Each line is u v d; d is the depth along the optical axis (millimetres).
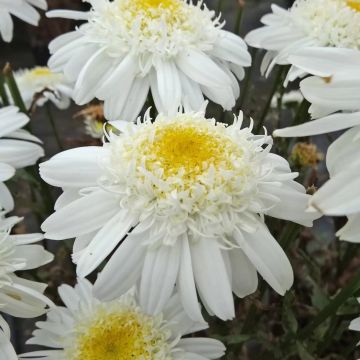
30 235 209
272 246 180
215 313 167
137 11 246
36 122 461
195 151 180
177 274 173
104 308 228
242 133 191
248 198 176
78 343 221
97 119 347
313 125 155
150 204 175
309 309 288
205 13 258
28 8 298
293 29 278
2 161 231
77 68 253
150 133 186
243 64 264
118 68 239
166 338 216
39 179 289
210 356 217
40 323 230
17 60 547
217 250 172
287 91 368
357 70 162
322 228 364
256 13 494
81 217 181
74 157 193
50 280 308
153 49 240
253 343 306
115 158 183
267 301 304
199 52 247
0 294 197
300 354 230
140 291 172
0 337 194
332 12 263
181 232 171
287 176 186
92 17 255
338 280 313
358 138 159
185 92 240
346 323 257
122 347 215
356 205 133
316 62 167
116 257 174
